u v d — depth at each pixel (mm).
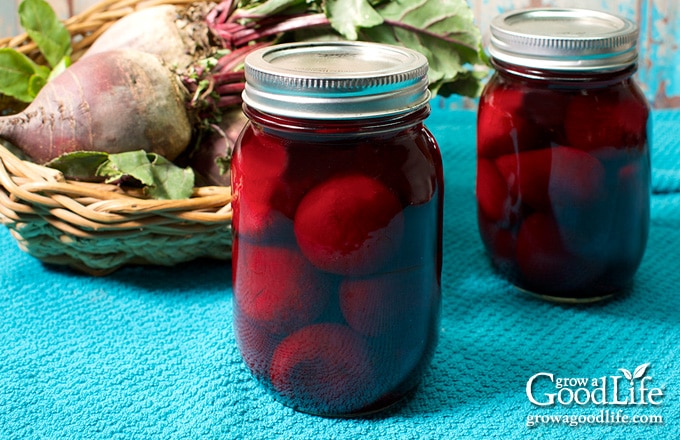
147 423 591
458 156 860
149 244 687
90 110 686
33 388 613
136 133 690
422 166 567
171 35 732
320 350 573
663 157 831
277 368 585
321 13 747
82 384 617
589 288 672
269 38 761
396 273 566
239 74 719
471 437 583
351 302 563
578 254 658
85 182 689
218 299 691
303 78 541
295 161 557
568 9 685
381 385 583
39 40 784
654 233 756
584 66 627
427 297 583
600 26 664
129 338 653
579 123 635
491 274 716
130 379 620
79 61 708
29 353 640
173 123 698
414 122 559
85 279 709
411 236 566
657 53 970
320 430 588
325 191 553
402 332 577
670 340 648
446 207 797
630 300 685
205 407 600
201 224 676
